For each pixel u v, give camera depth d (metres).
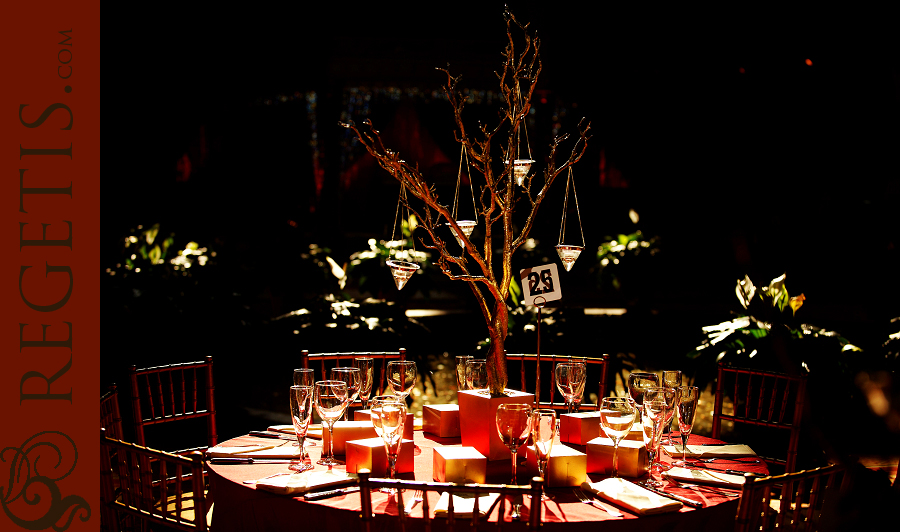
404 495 1.67
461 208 10.77
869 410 1.62
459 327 5.35
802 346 3.44
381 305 4.64
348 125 2.03
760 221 8.80
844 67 8.59
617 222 10.88
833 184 8.52
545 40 10.81
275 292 5.24
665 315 7.16
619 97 10.74
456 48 11.23
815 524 1.51
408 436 2.05
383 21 11.15
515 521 1.49
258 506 1.72
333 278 5.33
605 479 1.80
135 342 4.57
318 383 1.93
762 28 9.19
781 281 3.77
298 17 10.96
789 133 9.08
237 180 11.39
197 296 4.75
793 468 2.48
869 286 5.66
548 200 11.17
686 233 9.83
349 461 1.84
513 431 1.64
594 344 4.19
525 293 2.32
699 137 10.20
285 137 11.62
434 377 6.10
